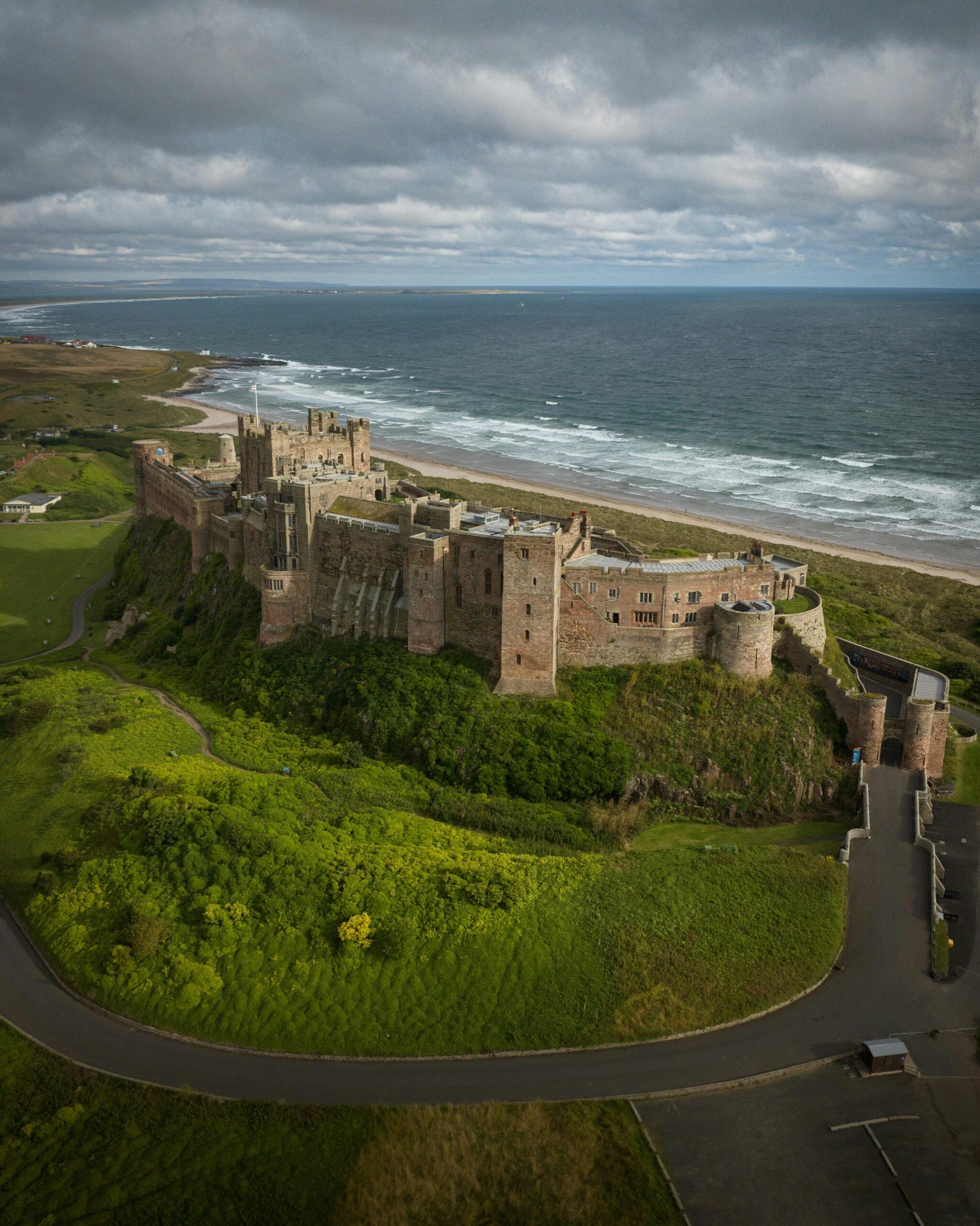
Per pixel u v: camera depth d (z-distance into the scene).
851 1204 64.69
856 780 111.00
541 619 117.62
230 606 158.75
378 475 153.00
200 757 121.94
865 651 134.12
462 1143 70.06
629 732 114.88
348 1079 76.25
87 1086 76.75
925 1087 73.56
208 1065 78.31
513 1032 79.44
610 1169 67.69
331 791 110.88
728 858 98.94
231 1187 67.88
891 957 86.81
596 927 88.44
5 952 93.19
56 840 106.00
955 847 102.19
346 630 139.12
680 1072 75.56
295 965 85.69
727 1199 65.25
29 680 151.50
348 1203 66.62
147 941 87.94
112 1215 66.50
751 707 115.38
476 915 88.75
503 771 112.56
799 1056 76.69
